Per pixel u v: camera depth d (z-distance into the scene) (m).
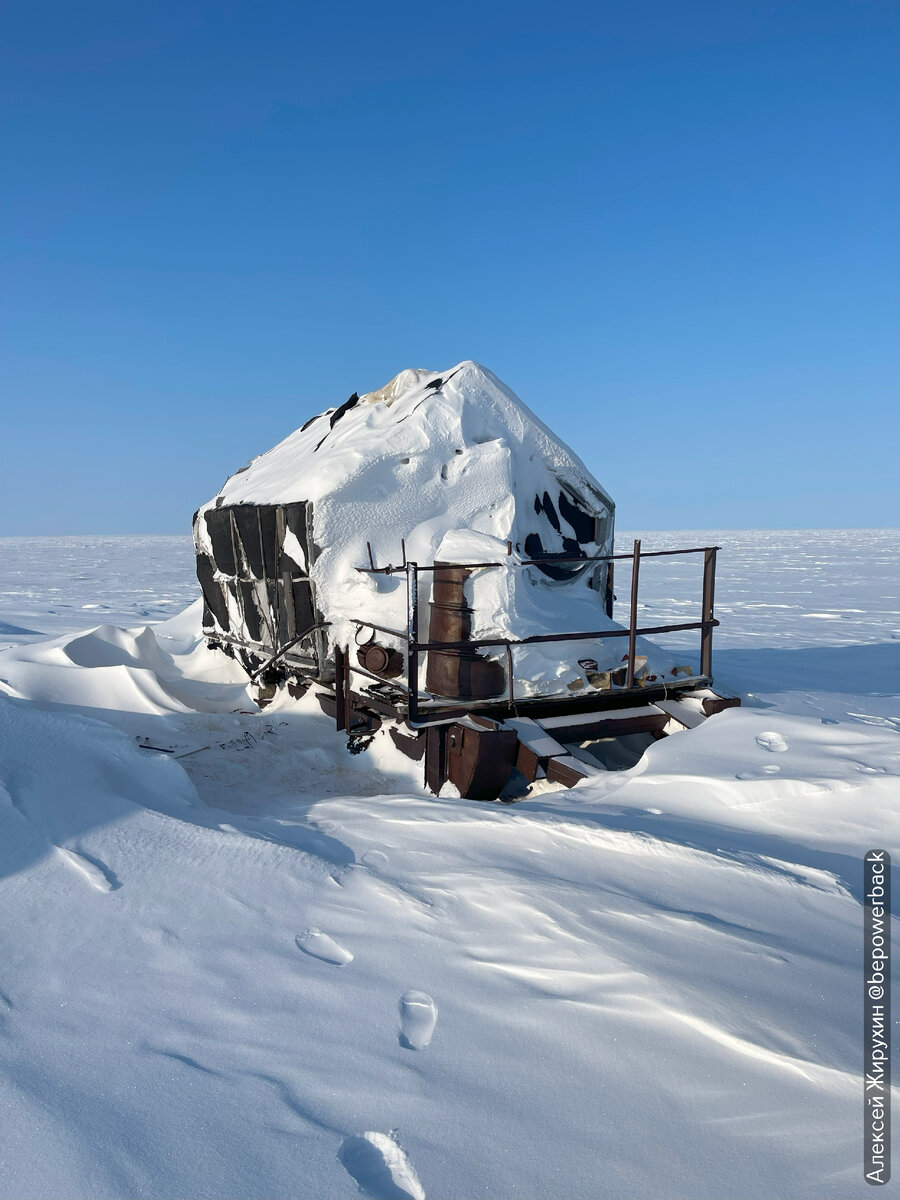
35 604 23.58
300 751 5.83
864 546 76.00
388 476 6.36
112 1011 2.48
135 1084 2.14
